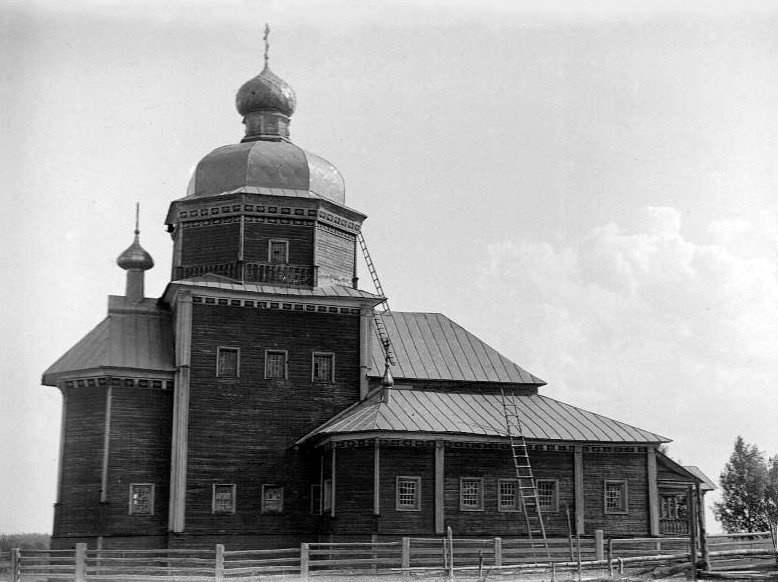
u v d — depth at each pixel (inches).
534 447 1876.2
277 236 1972.2
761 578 1430.9
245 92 2161.7
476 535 1796.3
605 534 1895.9
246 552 1519.4
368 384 1958.7
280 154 2054.6
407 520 1745.8
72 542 1823.3
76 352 1925.4
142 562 1656.0
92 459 1839.3
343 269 2047.2
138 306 1994.3
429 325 2177.7
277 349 1908.2
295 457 1883.6
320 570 1732.3
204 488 1828.2
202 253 1977.1
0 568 1590.8
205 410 1850.4
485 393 2059.5
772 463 3085.6
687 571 1475.1
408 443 1771.7
